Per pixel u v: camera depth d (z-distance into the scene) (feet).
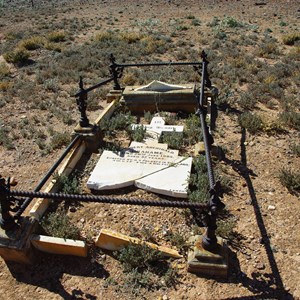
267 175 18.31
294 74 33.91
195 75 32.78
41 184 15.19
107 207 16.30
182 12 84.64
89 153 20.51
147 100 25.34
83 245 13.52
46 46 49.39
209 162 13.58
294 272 12.89
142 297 12.29
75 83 34.40
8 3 120.26
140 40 52.49
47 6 108.68
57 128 25.03
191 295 12.23
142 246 13.47
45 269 13.56
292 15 75.77
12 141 23.36
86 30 65.31
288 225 15.02
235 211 15.85
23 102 29.96
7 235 13.25
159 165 18.37
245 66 36.60
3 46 52.47
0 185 12.38
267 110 26.20
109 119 24.23
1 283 13.20
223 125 23.65
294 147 20.22
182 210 15.75
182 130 22.17
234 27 62.49
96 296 12.44
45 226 14.85
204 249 12.74
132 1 108.47
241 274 12.86
